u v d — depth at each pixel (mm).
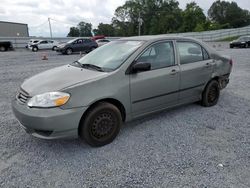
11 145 3391
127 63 3500
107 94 3242
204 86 4734
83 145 3400
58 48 21812
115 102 3486
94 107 3203
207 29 68625
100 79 3215
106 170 2801
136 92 3570
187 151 3213
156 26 81125
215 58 4926
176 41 4250
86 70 3578
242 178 2652
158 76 3795
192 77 4379
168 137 3621
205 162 2953
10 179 2639
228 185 2533
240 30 50312
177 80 4113
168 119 4305
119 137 3619
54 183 2576
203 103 4918
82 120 3146
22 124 3109
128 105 3539
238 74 8906
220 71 5016
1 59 16453
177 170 2795
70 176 2693
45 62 14422
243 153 3164
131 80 3490
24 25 49906
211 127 3982
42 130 2949
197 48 4617
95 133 3262
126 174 2723
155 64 3850
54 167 2867
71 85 3043
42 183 2578
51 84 3152
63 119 2920
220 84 5152
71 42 21781
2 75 9125
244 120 4297
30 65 12703
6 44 26781
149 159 3023
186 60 4340
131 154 3143
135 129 3889
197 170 2795
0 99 5664
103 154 3154
